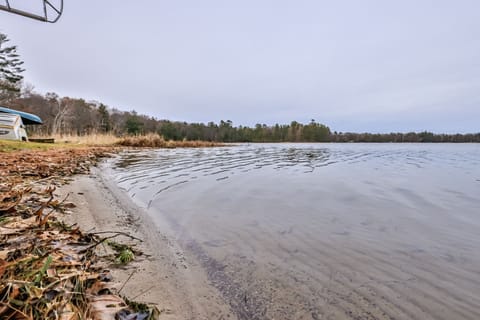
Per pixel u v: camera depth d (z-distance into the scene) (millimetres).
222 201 3596
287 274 1700
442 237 2396
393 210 3270
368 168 7695
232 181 5145
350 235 2418
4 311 909
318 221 2809
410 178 5867
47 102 37094
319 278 1659
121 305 1172
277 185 4824
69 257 1457
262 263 1847
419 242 2275
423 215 3068
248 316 1282
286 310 1334
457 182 5391
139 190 4082
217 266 1787
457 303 1431
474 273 1755
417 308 1380
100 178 4566
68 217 2299
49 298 1019
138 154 10734
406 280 1655
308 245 2176
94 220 2391
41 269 1154
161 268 1680
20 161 4832
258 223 2713
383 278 1674
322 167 7781
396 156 13031
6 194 2445
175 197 3758
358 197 3959
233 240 2254
